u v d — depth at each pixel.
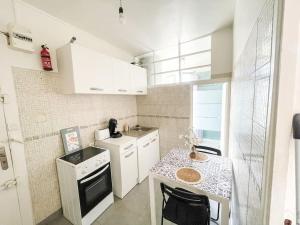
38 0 1.51
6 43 1.40
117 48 2.85
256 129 0.71
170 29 2.21
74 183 1.62
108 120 2.63
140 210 1.93
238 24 1.49
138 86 2.86
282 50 0.45
